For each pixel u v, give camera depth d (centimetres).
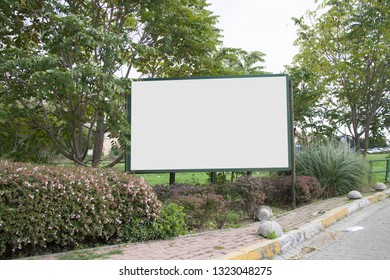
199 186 875
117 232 591
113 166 966
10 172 500
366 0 1552
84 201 540
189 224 728
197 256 484
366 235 652
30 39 894
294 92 1470
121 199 595
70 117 877
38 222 496
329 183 1120
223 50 1070
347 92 1566
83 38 728
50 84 697
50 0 806
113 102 765
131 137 903
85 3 938
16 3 808
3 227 471
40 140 941
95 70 697
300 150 1234
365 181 1187
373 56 1515
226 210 758
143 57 978
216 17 1008
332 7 1594
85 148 986
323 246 589
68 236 531
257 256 503
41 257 491
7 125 855
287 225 696
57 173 539
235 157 941
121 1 911
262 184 915
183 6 959
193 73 1084
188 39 951
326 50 1627
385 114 1725
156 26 955
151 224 617
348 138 1698
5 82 780
